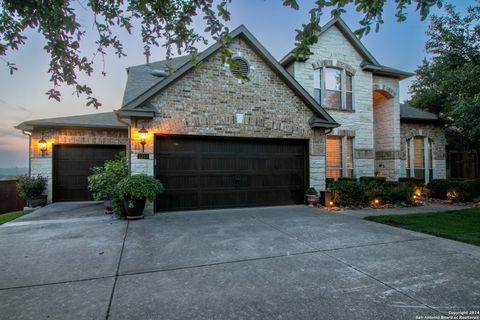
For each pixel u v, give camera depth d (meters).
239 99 7.99
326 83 11.05
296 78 10.48
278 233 5.20
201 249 4.21
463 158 14.16
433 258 3.79
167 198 7.42
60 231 5.38
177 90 7.36
